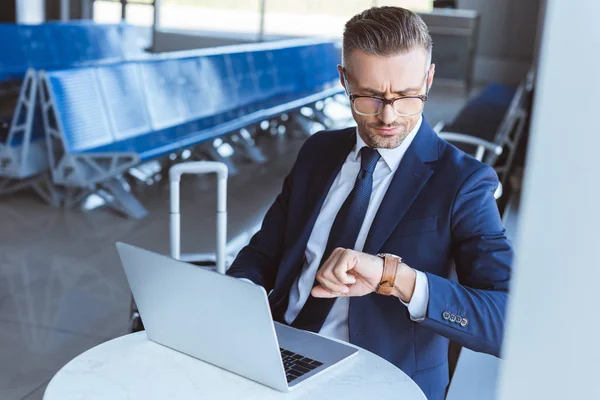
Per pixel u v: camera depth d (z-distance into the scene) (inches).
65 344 123.0
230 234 184.7
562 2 18.3
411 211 63.4
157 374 53.1
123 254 54.9
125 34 361.1
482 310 57.2
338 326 65.8
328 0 593.3
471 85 522.3
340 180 69.4
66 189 201.0
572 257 19.1
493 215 62.7
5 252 160.9
